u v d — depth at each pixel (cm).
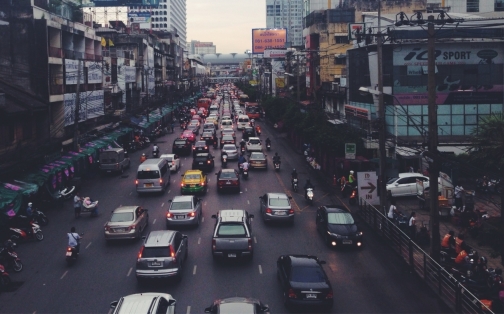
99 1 10444
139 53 9081
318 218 2638
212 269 2062
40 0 4459
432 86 1956
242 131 7362
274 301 1725
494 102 4169
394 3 7038
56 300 1750
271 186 3831
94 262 2173
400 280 1944
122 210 2511
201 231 2639
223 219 2188
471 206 2795
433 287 1856
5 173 2858
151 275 1836
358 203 3253
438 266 1825
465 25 3794
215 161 4994
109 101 5850
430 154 1941
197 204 2803
